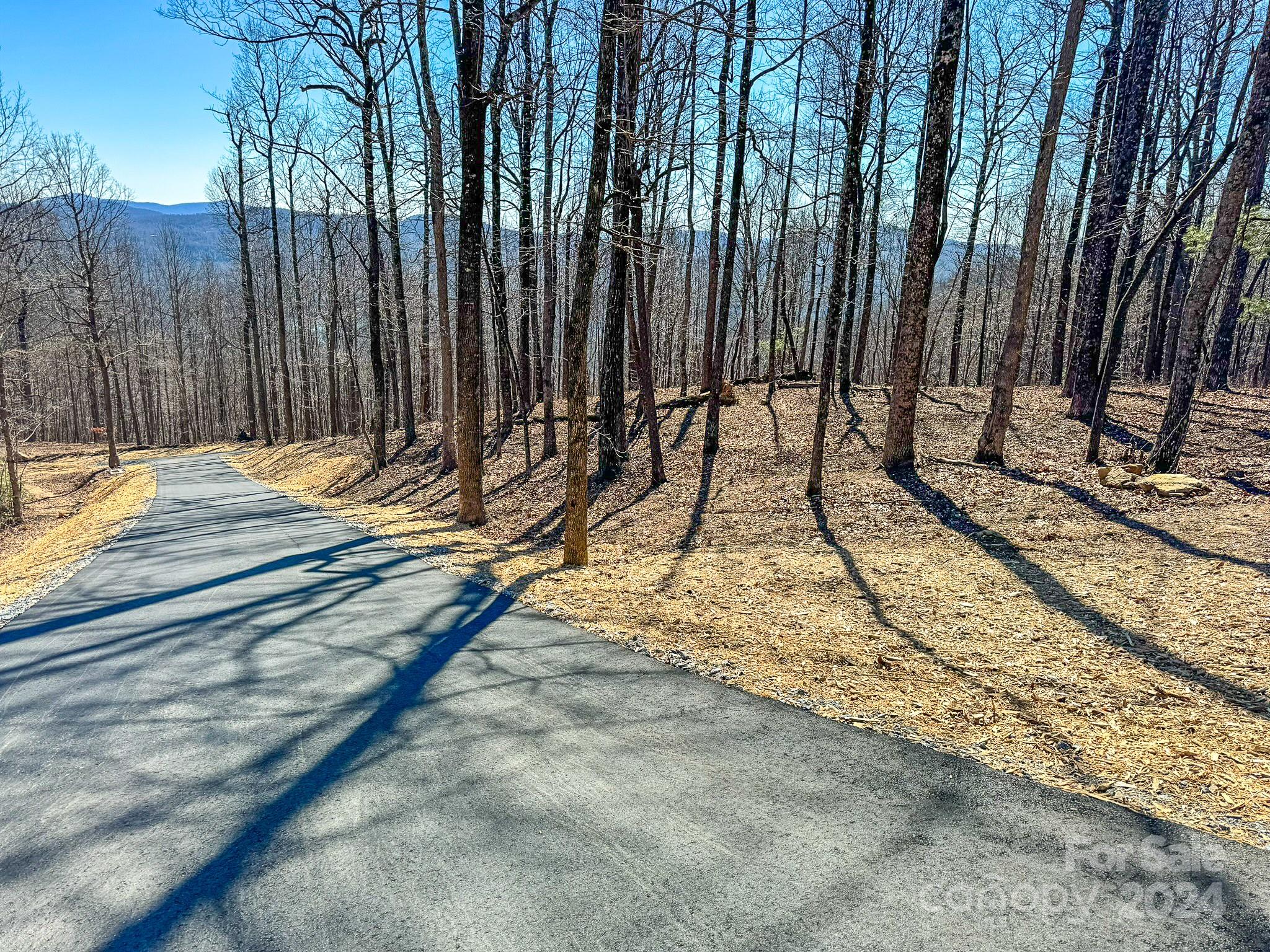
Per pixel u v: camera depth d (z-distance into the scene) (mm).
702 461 15773
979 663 5488
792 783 3707
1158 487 9711
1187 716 4441
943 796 3578
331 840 3197
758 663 5605
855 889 2826
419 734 4309
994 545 8828
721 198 18062
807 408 18500
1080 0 10133
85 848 3176
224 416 55844
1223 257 9836
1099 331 14055
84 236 30609
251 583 8562
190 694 5031
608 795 3582
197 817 3418
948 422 15516
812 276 27953
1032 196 11141
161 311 56594
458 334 12789
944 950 2486
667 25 9859
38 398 46312
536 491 16156
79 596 8422
